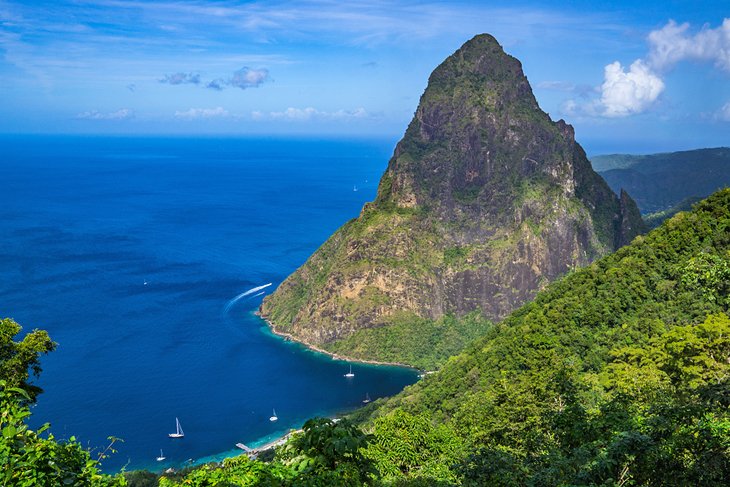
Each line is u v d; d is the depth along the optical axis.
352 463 17.52
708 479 20.27
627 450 20.92
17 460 15.01
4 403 16.38
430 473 44.53
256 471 18.19
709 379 46.62
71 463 16.36
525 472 25.06
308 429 17.61
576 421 28.62
